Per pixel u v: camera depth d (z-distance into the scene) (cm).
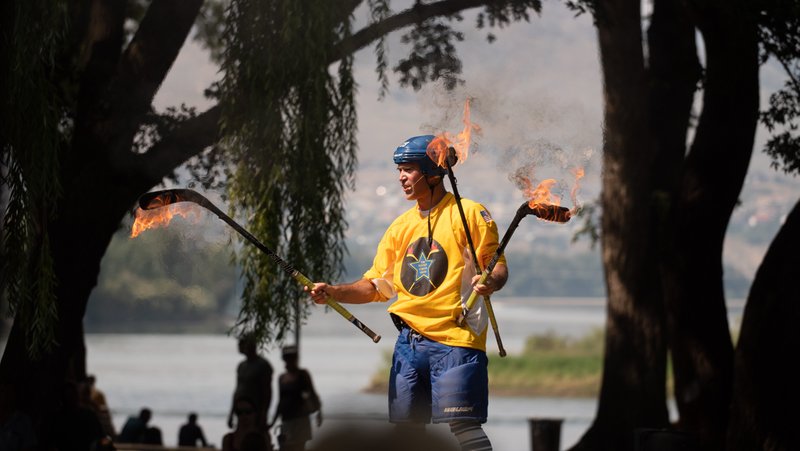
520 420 3678
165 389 4978
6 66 1005
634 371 1959
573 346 7694
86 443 1275
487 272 665
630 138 1920
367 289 715
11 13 1009
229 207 1198
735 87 1345
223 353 9338
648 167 1931
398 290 701
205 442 1991
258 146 1154
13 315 1026
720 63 1335
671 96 1917
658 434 1277
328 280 1208
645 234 1950
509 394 5700
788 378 1175
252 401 1399
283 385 1573
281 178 1154
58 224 1216
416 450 794
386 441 817
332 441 884
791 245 1191
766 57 1379
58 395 1222
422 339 689
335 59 1172
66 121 1339
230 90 1160
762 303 1199
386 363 5875
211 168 1259
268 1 1133
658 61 1900
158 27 1259
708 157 1401
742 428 1204
